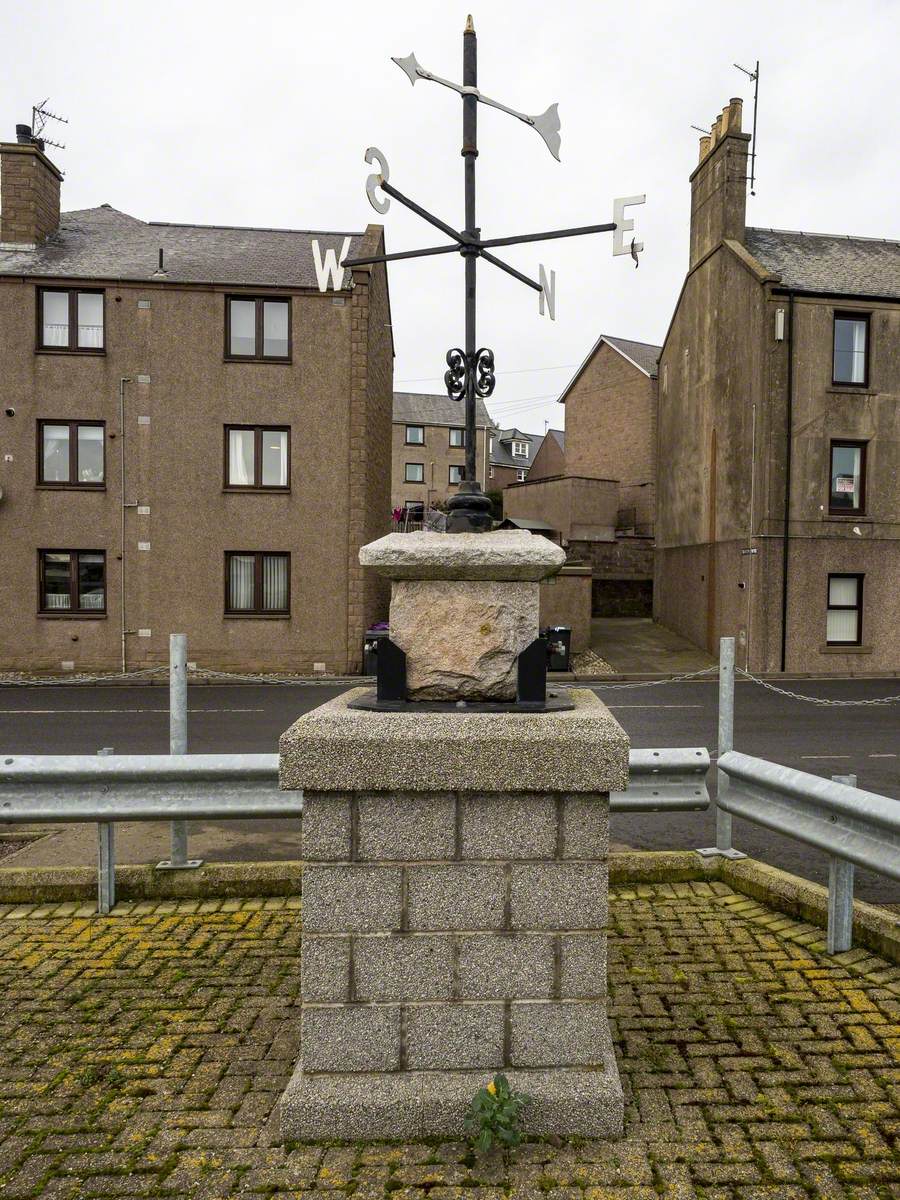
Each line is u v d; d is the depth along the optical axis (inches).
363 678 734.5
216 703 595.2
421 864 109.8
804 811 169.5
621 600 1167.6
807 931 175.2
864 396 785.6
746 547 794.2
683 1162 104.3
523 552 115.3
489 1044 110.9
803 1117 113.1
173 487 761.0
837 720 515.8
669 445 1016.9
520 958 110.4
